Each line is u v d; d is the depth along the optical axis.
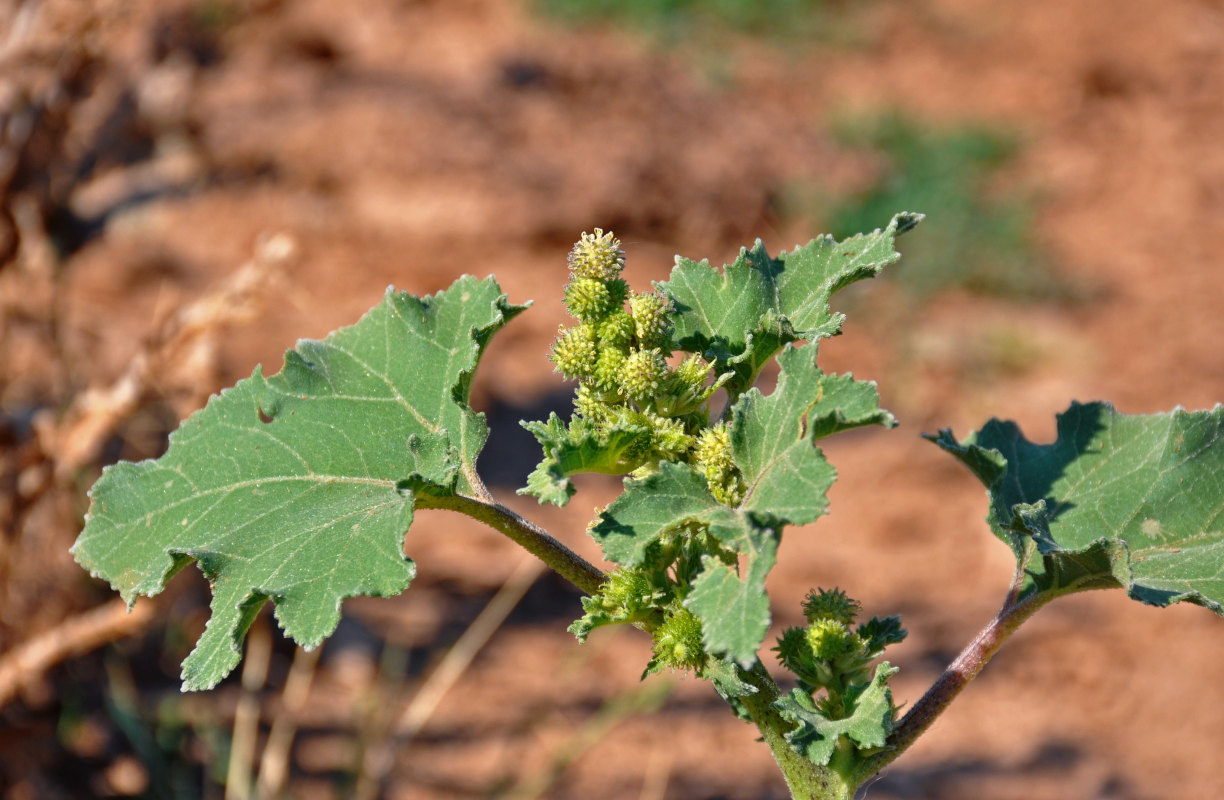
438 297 2.08
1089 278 9.23
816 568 6.28
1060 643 5.83
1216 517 2.05
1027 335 8.47
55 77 4.86
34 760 4.39
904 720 1.83
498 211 9.38
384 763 4.66
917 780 4.98
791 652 1.80
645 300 1.85
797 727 1.74
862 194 10.25
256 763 4.70
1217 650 5.76
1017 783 4.96
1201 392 7.82
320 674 5.27
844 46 13.46
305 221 9.12
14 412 4.58
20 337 5.48
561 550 1.83
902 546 6.48
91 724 4.74
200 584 5.35
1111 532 2.08
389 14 12.36
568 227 9.42
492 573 6.10
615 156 10.11
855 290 9.05
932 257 9.27
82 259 8.27
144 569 1.91
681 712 5.25
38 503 4.39
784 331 1.90
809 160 10.71
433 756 4.85
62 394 4.69
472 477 1.91
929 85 12.69
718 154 10.43
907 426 7.57
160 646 5.14
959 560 6.36
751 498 1.60
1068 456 2.18
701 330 1.99
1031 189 10.55
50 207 5.14
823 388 1.61
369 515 1.80
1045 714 5.38
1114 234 9.95
